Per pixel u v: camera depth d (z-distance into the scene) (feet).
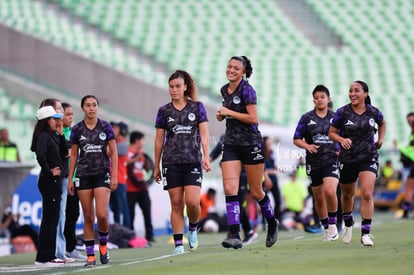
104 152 90.43
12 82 246.06
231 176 91.86
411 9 333.21
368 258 76.89
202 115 93.30
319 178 108.58
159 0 315.58
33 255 124.16
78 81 254.68
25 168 139.13
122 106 253.65
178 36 305.32
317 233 147.02
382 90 302.25
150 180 146.61
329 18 326.65
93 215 91.35
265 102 288.51
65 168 103.50
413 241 101.55
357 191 239.09
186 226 178.19
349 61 309.83
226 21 315.17
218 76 290.35
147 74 260.01
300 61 305.73
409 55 315.58
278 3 329.72
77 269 85.35
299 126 107.55
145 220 146.00
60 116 100.48
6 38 257.75
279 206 163.22
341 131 96.94
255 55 304.91
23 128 222.28
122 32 293.23
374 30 324.80
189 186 93.35
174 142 93.09
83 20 297.94
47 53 256.73
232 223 93.09
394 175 253.65
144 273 71.72
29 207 147.95
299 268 69.72
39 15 294.87
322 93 106.52
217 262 77.36
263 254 84.58
